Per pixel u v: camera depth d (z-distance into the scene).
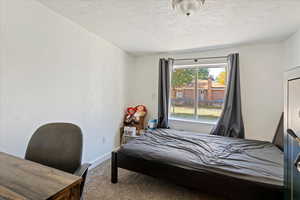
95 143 2.59
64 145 1.16
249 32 2.22
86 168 1.08
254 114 2.74
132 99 3.73
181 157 1.80
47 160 1.15
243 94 2.80
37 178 0.79
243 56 2.79
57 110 1.91
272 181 1.36
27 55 1.58
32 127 1.65
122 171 2.37
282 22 1.91
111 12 1.80
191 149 2.01
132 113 3.40
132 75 3.67
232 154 1.90
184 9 1.35
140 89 3.69
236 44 2.72
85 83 2.33
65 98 2.01
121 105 3.30
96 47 2.50
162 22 1.99
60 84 1.94
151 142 2.27
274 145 2.26
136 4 1.63
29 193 0.68
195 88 3.29
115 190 1.89
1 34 1.38
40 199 0.64
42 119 1.74
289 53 2.36
